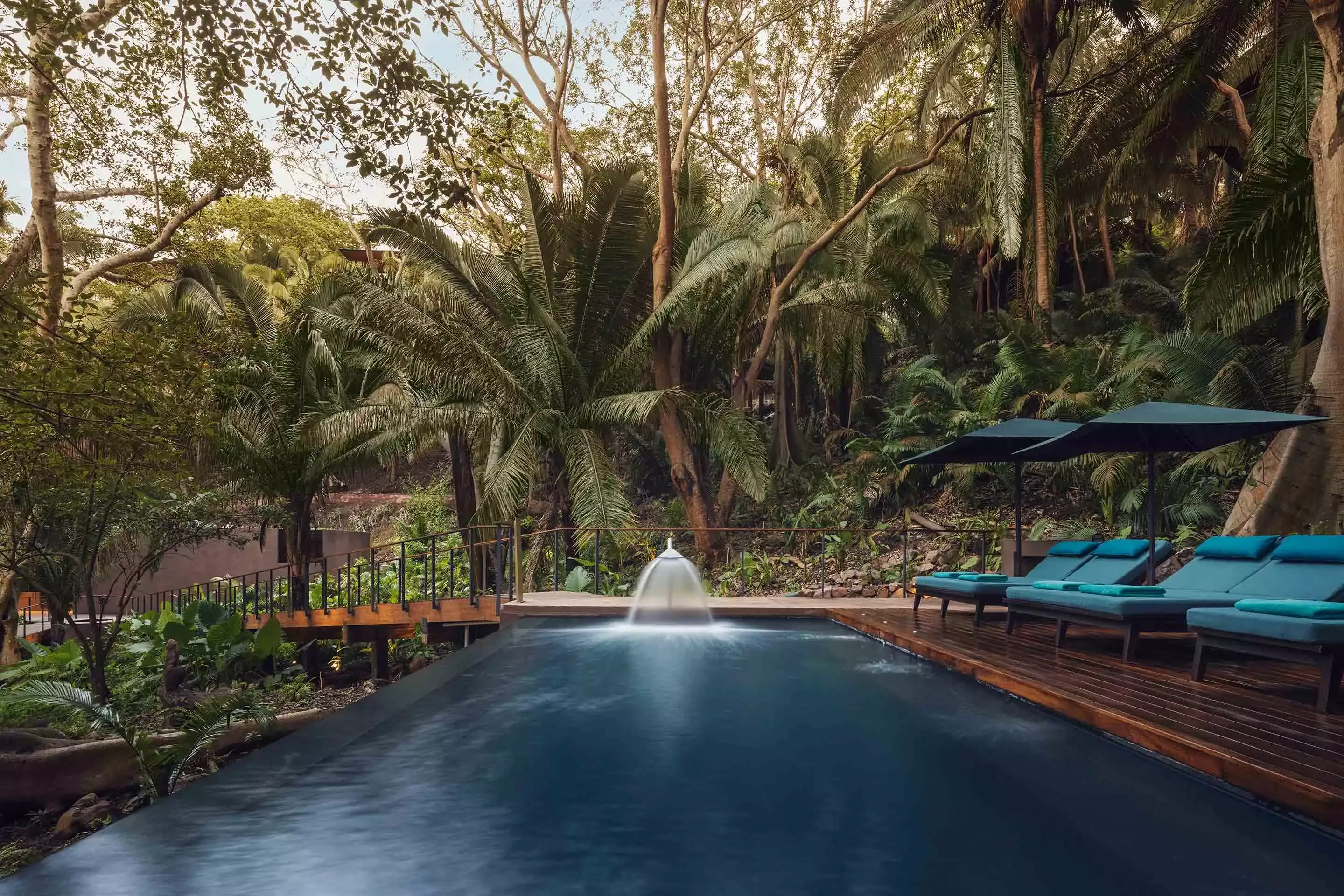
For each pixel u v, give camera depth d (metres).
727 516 18.81
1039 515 16.39
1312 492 9.70
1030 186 19.77
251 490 17.33
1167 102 17.52
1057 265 28.44
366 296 15.51
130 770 8.70
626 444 25.98
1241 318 12.13
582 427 16.50
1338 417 9.78
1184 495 13.84
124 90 8.22
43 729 9.69
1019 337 17.42
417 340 15.55
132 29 6.57
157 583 25.62
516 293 17.06
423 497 27.30
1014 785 3.55
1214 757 3.54
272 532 26.25
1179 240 31.27
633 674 6.36
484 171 6.80
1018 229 17.84
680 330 18.92
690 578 11.92
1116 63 20.77
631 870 2.63
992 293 28.39
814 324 20.66
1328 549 5.43
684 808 3.27
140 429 9.62
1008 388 17.33
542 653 7.47
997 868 2.63
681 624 9.56
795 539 17.70
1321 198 10.22
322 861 2.72
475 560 15.55
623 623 9.83
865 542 16.39
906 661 6.93
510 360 17.09
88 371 8.41
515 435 16.30
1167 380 14.44
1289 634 4.38
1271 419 6.50
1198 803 3.30
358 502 31.61
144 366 9.26
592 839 2.93
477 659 7.14
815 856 2.75
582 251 17.08
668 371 18.73
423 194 6.20
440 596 16.30
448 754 4.11
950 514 17.28
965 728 4.61
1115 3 18.25
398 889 2.48
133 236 19.36
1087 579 7.59
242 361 16.12
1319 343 13.25
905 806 3.28
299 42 5.49
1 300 7.52
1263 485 10.40
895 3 19.22
